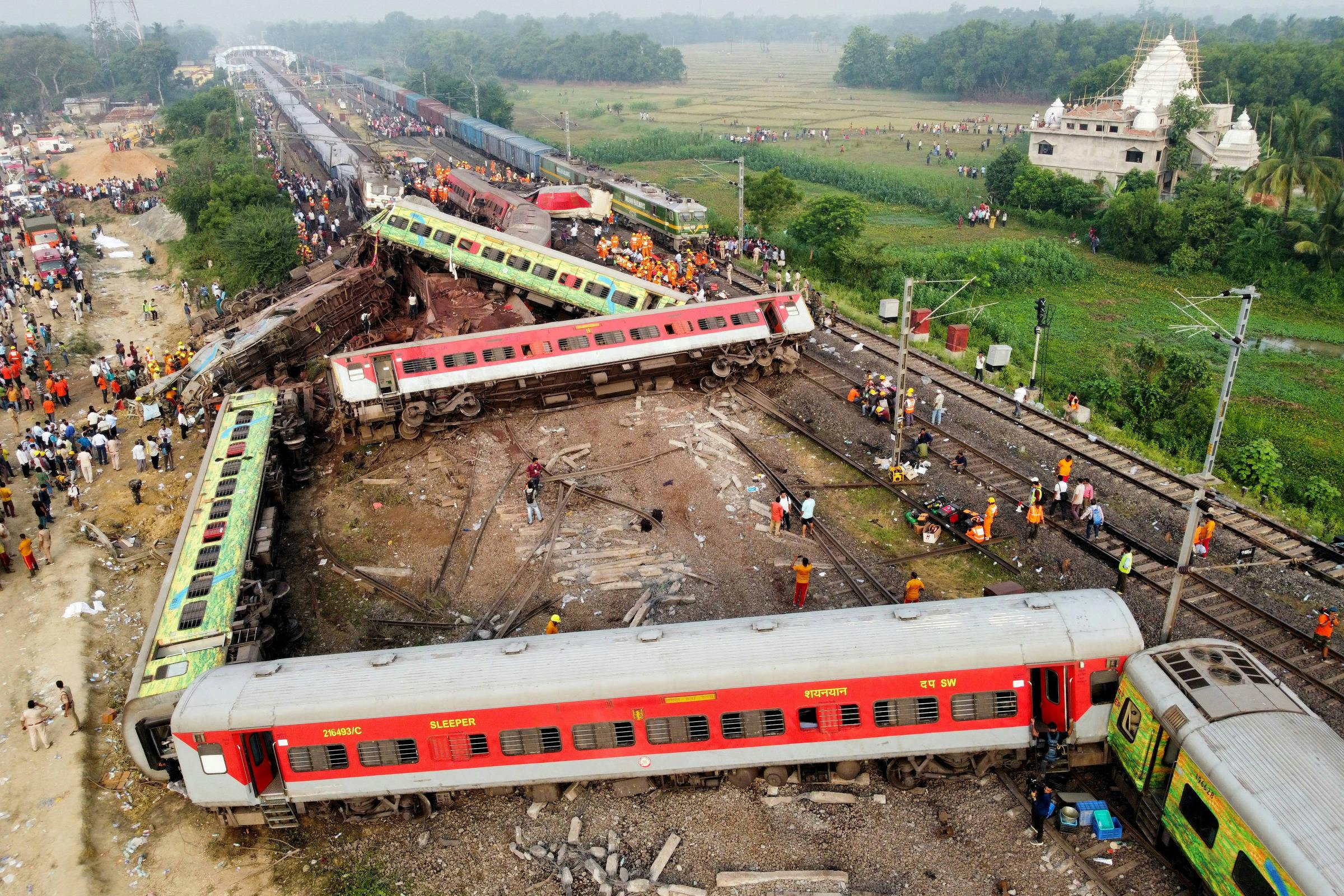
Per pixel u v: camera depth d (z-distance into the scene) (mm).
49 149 130875
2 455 35094
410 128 128875
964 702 17812
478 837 18375
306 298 45812
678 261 57969
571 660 18234
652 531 28594
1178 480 30328
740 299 39562
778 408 37125
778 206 65500
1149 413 39281
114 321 57094
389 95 153625
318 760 18047
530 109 179000
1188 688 16094
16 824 19438
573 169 78125
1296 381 47250
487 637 24062
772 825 18094
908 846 17422
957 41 185250
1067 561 25938
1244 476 34156
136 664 22047
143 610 27141
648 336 37438
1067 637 17656
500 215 60625
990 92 182250
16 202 88438
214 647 20656
